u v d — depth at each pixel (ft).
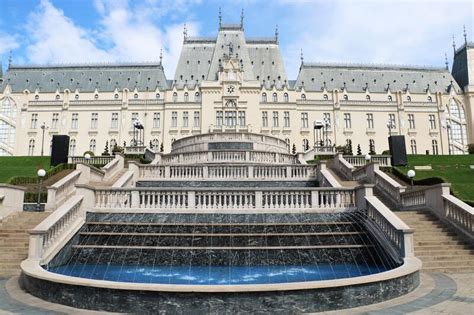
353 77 321.93
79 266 49.98
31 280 37.63
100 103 297.33
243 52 301.63
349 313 30.96
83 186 59.06
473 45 329.72
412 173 86.84
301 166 94.94
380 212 53.26
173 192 62.64
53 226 49.14
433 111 307.99
